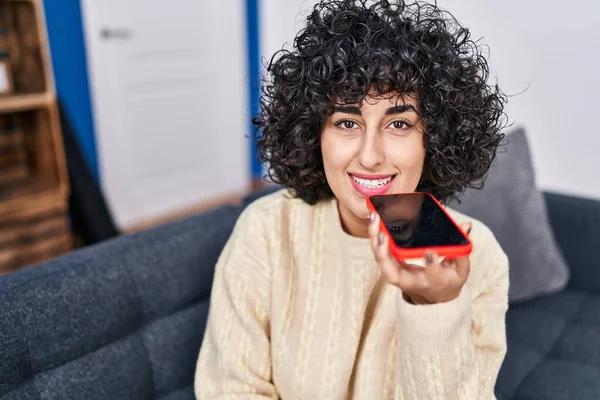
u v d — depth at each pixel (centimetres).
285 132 76
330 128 70
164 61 278
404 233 53
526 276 135
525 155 140
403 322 58
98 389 80
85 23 244
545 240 137
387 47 65
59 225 196
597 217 142
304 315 79
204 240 99
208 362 82
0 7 183
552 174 204
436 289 54
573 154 197
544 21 190
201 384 81
